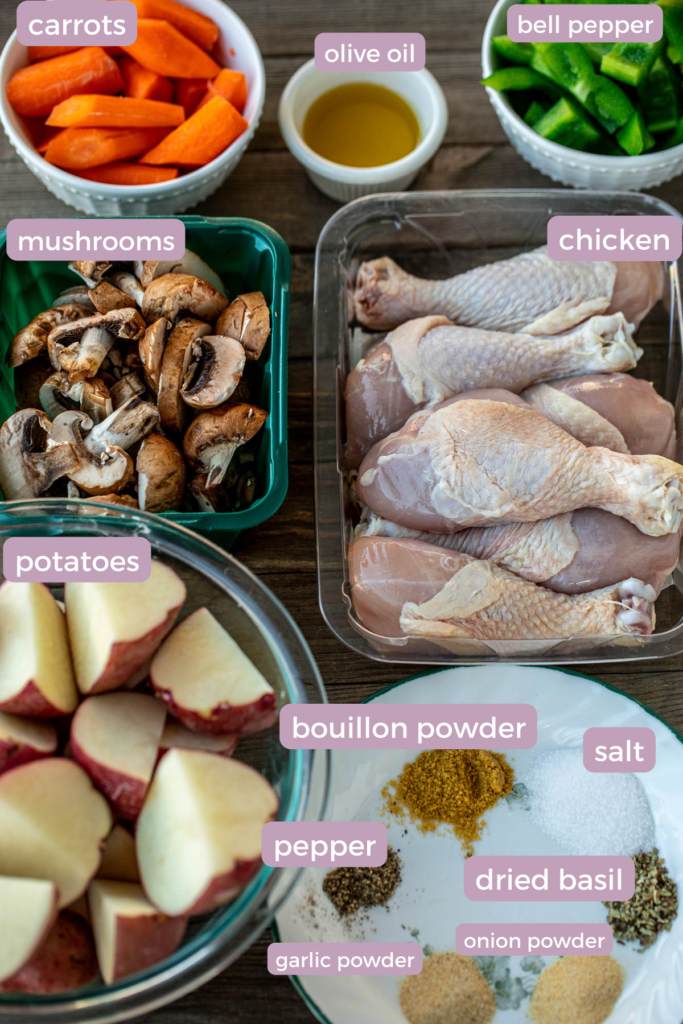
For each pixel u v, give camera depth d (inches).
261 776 31.6
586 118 45.3
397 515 40.8
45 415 39.0
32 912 27.1
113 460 38.9
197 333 40.6
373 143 50.6
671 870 40.6
